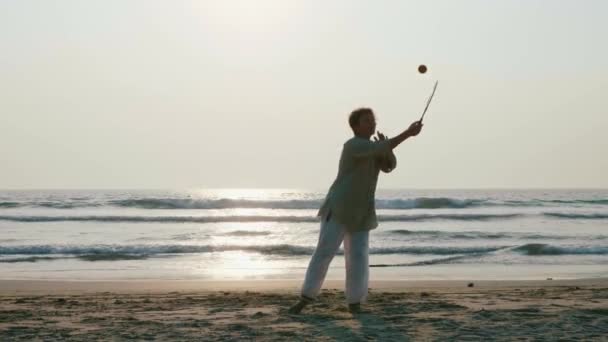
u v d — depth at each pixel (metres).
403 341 5.50
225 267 18.16
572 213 40.34
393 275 15.74
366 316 6.79
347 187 6.74
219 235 28.98
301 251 22.23
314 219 36.59
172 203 44.22
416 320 6.51
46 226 32.41
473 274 15.99
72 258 19.98
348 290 6.97
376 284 12.73
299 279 15.17
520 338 5.64
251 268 17.98
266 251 22.30
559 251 21.17
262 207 44.50
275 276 16.02
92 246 22.06
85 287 12.44
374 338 5.62
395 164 6.78
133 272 16.77
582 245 21.97
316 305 7.77
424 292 10.30
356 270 6.91
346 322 6.43
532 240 27.09
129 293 10.87
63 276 15.75
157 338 5.74
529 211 43.31
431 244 25.25
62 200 52.47
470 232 29.50
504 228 33.19
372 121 6.95
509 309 7.36
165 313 7.45
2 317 7.23
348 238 6.93
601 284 12.83
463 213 41.22
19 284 13.02
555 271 16.75
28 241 25.92
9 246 21.56
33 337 5.86
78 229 31.12
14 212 40.41
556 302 8.34
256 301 8.80
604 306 7.77
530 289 11.12
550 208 46.69
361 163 6.70
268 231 30.69
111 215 38.47
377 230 29.62
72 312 7.69
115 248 21.89
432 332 5.89
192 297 9.66
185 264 18.78
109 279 15.13
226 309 7.74
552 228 33.16
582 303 8.15
